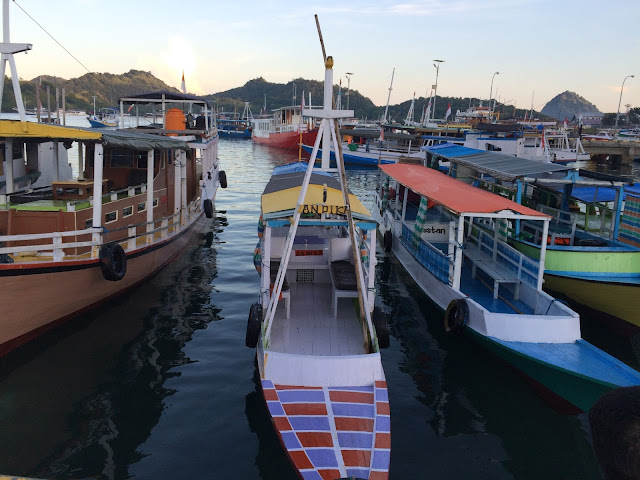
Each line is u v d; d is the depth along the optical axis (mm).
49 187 15039
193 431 8227
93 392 9094
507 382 10250
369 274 9945
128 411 8625
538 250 13594
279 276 8750
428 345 11695
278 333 9695
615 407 1506
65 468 7211
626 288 12078
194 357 10555
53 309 10664
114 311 12602
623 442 1408
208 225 22719
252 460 7629
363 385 7859
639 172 52438
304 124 65875
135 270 13453
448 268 12188
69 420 8266
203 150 21484
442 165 22062
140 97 22312
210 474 7297
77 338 11094
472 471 7691
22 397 8820
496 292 12398
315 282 12242
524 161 15742
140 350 10711
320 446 6605
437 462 7859
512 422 8969
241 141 89375
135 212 14125
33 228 11180
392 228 18672
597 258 13172
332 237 13039
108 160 15305
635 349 12219
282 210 9617
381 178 22375
